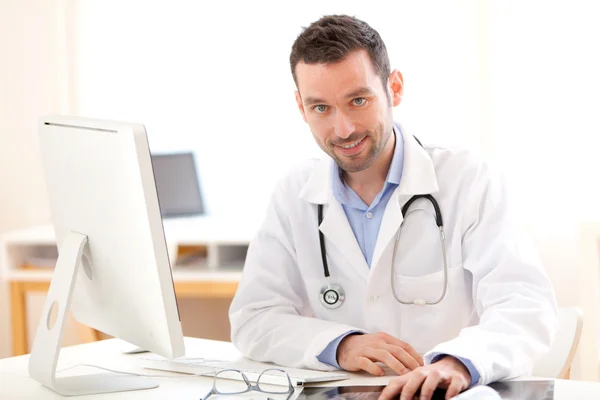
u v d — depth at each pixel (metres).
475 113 3.89
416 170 1.95
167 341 1.52
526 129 3.82
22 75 4.27
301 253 2.02
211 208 4.20
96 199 1.60
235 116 4.16
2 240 3.81
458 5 3.88
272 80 4.12
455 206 1.94
